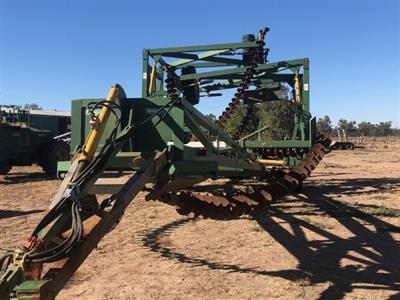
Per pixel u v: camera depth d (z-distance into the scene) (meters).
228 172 8.72
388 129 120.75
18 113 18.62
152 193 4.97
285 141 11.89
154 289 5.11
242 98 12.46
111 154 4.10
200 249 6.79
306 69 11.77
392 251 6.70
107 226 3.38
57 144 17.75
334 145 9.99
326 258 6.35
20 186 14.40
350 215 9.25
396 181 15.38
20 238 7.42
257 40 11.17
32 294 2.61
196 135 5.54
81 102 5.15
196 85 10.48
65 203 3.25
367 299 4.82
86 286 5.20
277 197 6.52
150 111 4.97
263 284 5.29
